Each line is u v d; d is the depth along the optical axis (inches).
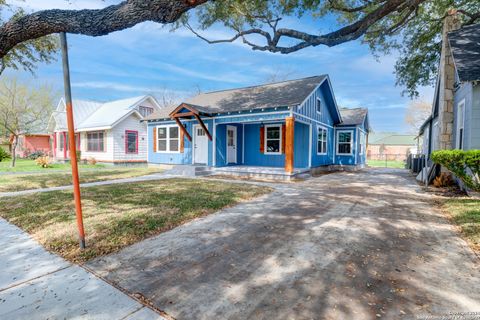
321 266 116.9
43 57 288.0
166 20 115.6
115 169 562.6
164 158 579.2
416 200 256.2
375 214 203.5
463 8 405.1
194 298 92.4
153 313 84.1
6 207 214.5
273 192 299.7
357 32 189.5
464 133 295.6
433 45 483.5
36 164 632.4
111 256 126.1
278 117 410.9
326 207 226.4
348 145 663.8
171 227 169.5
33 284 100.6
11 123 624.1
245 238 150.9
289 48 232.8
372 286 100.3
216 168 479.8
